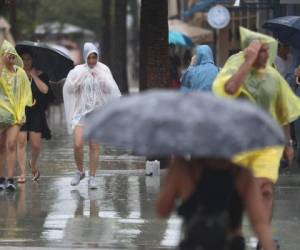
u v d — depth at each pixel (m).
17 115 38.59
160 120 14.80
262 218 16.41
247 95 24.62
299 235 29.45
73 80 38.38
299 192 38.78
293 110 25.06
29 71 41.00
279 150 24.17
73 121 38.69
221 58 100.00
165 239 28.72
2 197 37.22
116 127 15.03
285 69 47.69
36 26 169.50
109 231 29.84
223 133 14.65
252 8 73.00
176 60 72.00
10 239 28.45
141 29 47.66
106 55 127.19
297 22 47.34
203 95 15.41
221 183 15.95
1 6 56.25
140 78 52.38
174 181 16.20
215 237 15.52
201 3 86.50
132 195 37.56
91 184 39.19
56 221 31.66
